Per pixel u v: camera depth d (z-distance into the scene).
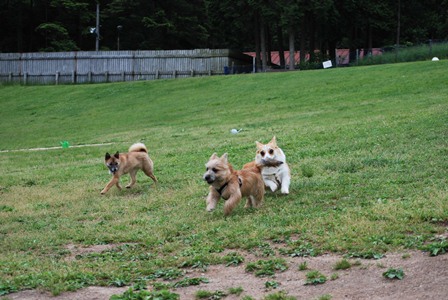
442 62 31.98
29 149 23.14
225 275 6.48
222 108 29.22
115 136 24.31
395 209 8.16
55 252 8.19
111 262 7.24
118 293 6.08
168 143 20.02
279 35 55.34
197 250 7.45
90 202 11.74
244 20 53.25
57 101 37.91
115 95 37.62
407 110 20.05
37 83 49.22
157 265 7.05
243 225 8.44
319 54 50.69
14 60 49.88
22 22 60.28
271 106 27.52
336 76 32.78
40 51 56.62
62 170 16.52
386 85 27.80
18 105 38.06
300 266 6.36
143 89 38.31
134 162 12.80
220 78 38.28
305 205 9.38
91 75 48.12
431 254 6.20
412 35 58.62
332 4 47.97
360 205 8.93
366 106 23.05
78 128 28.94
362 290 5.54
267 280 6.14
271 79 35.22
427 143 13.67
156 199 11.27
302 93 29.67
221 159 9.01
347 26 55.81
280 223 8.30
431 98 22.41
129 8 57.38
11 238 9.09
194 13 61.62
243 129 21.31
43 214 10.95
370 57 42.91
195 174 13.68
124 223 9.55
